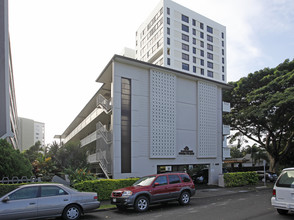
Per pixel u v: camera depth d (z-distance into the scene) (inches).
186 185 490.6
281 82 1055.0
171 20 2111.2
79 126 1326.3
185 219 354.9
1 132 765.3
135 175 697.0
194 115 868.0
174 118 791.7
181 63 2121.1
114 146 673.0
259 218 354.0
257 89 1135.6
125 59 706.8
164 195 453.4
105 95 1022.4
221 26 2477.9
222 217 365.1
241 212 402.9
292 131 1261.1
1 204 306.3
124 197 416.8
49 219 363.3
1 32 810.2
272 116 1118.4
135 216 386.6
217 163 908.0
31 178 517.7
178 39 2128.4
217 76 2370.8
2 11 821.9
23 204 316.2
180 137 816.9
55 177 757.9
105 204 491.8
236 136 1440.7
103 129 769.6
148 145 736.3
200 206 468.8
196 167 1167.6
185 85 860.6
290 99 935.7
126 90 722.8
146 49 2332.7
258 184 923.4
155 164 743.1
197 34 2271.2
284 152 1280.8
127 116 712.4
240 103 1285.7
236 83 1295.5
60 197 343.3
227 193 673.6
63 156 1010.7
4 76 794.8
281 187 355.3
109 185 558.6
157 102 762.2
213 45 2381.9
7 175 500.7
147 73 767.7
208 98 908.6
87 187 527.2
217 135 927.0
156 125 750.5
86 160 1010.1
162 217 372.5
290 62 1163.3
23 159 568.7
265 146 1323.8
